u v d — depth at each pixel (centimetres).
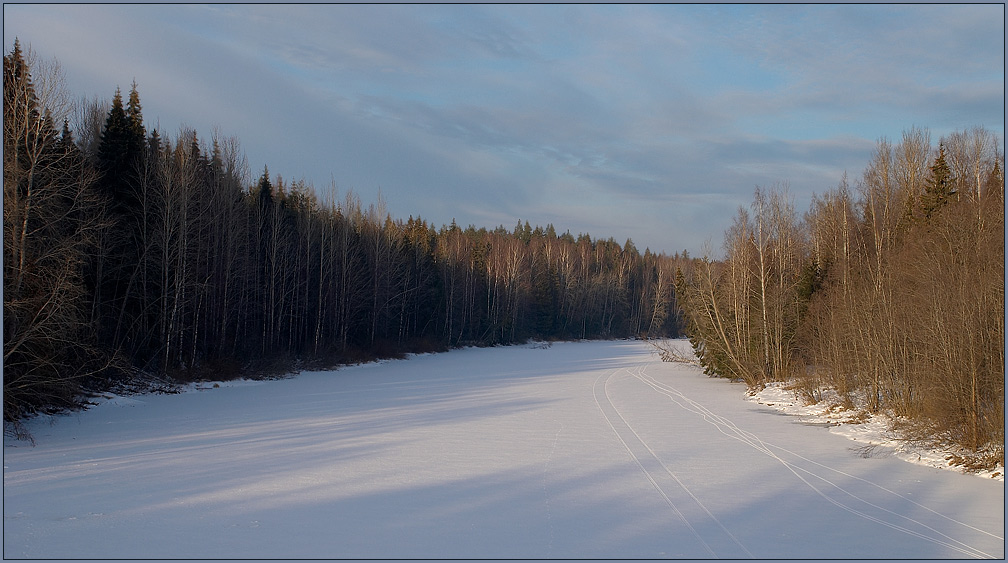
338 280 5912
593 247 15212
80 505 1190
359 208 6856
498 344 9144
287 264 5275
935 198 3291
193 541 1002
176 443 1862
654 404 3075
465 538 1052
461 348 8362
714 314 4288
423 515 1181
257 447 1822
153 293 3691
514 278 9450
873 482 1511
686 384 4141
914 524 1174
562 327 10669
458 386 3841
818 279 3928
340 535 1052
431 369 5266
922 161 4481
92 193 2792
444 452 1798
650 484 1462
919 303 2180
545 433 2170
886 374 2503
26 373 1986
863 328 2744
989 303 1759
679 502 1306
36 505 1184
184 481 1395
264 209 5178
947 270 2019
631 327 12756
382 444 1905
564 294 10844
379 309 6706
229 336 4562
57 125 2564
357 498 1291
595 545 1026
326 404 2894
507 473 1548
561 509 1241
